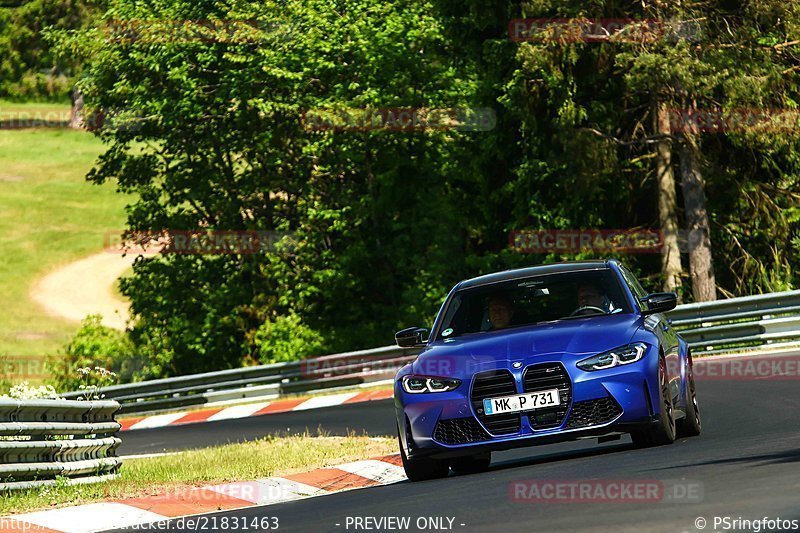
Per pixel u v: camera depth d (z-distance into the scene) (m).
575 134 121.19
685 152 124.81
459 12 131.75
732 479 30.23
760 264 130.88
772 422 48.25
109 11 145.88
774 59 122.69
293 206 147.00
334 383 106.06
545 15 119.38
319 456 52.94
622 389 38.78
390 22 136.12
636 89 118.62
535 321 42.69
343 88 137.38
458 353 40.22
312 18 138.38
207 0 145.00
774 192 130.38
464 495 34.03
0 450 41.12
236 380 110.06
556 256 129.00
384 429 67.56
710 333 90.44
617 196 130.38
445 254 134.50
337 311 144.88
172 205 147.75
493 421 38.94
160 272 146.38
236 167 148.38
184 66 140.62
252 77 138.12
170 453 67.56
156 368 143.38
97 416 50.62
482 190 133.88
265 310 143.12
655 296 42.91
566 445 52.31
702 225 124.50
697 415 46.44
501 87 124.50
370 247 142.25
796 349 85.31
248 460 53.06
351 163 141.00
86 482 46.50
